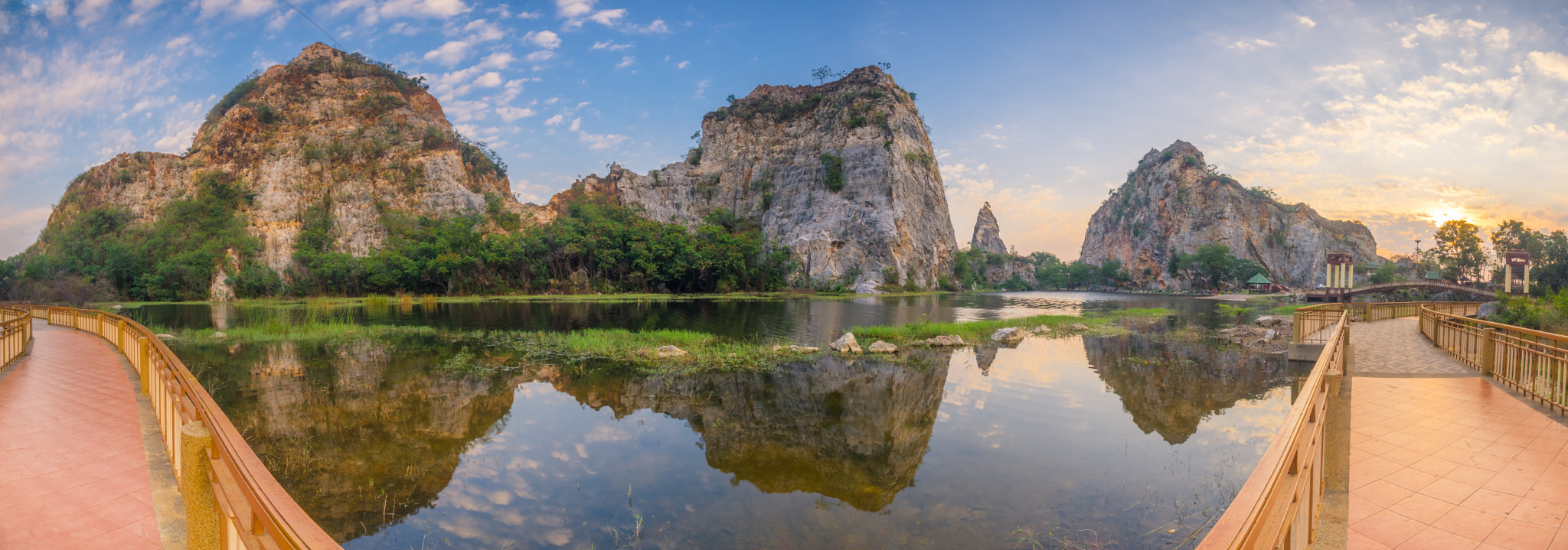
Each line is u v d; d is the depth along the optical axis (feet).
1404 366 42.80
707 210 407.23
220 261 253.03
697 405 44.88
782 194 386.93
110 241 270.26
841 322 123.44
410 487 28.40
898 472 29.96
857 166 361.30
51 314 96.02
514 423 39.96
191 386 17.34
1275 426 37.93
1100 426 38.24
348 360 66.95
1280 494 11.31
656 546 22.26
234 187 305.32
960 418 40.50
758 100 436.35
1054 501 26.03
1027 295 358.02
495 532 23.53
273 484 9.31
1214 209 506.89
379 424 39.68
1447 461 21.40
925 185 386.32
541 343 80.43
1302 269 499.51
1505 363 34.99
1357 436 24.59
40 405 33.14
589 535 23.21
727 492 27.63
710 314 145.18
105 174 334.65
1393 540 15.57
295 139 342.64
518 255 258.37
